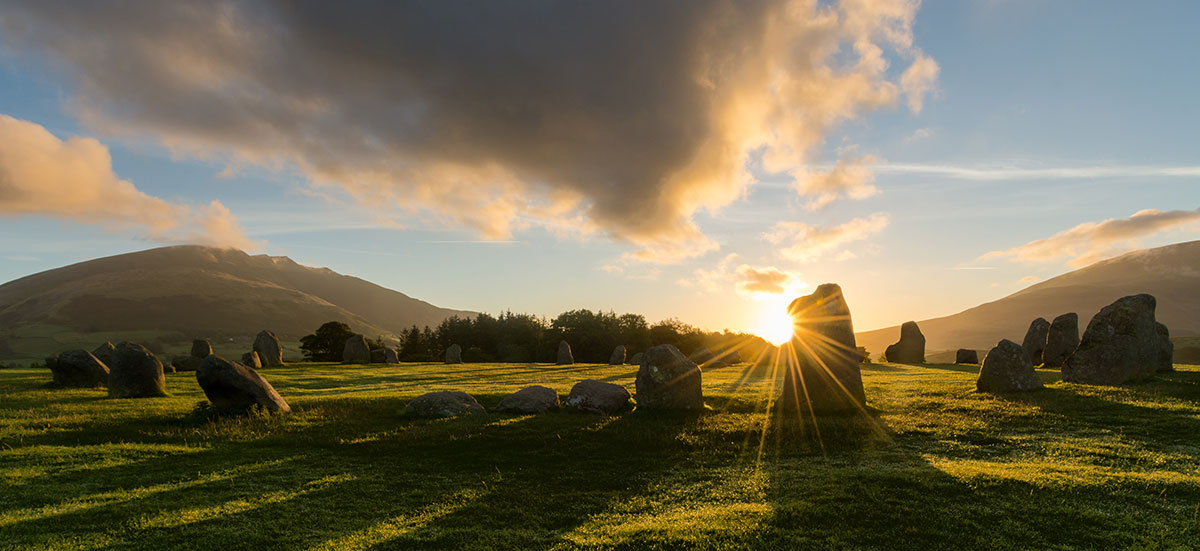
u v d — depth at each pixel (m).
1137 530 8.60
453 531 9.52
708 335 87.25
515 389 28.39
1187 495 9.95
